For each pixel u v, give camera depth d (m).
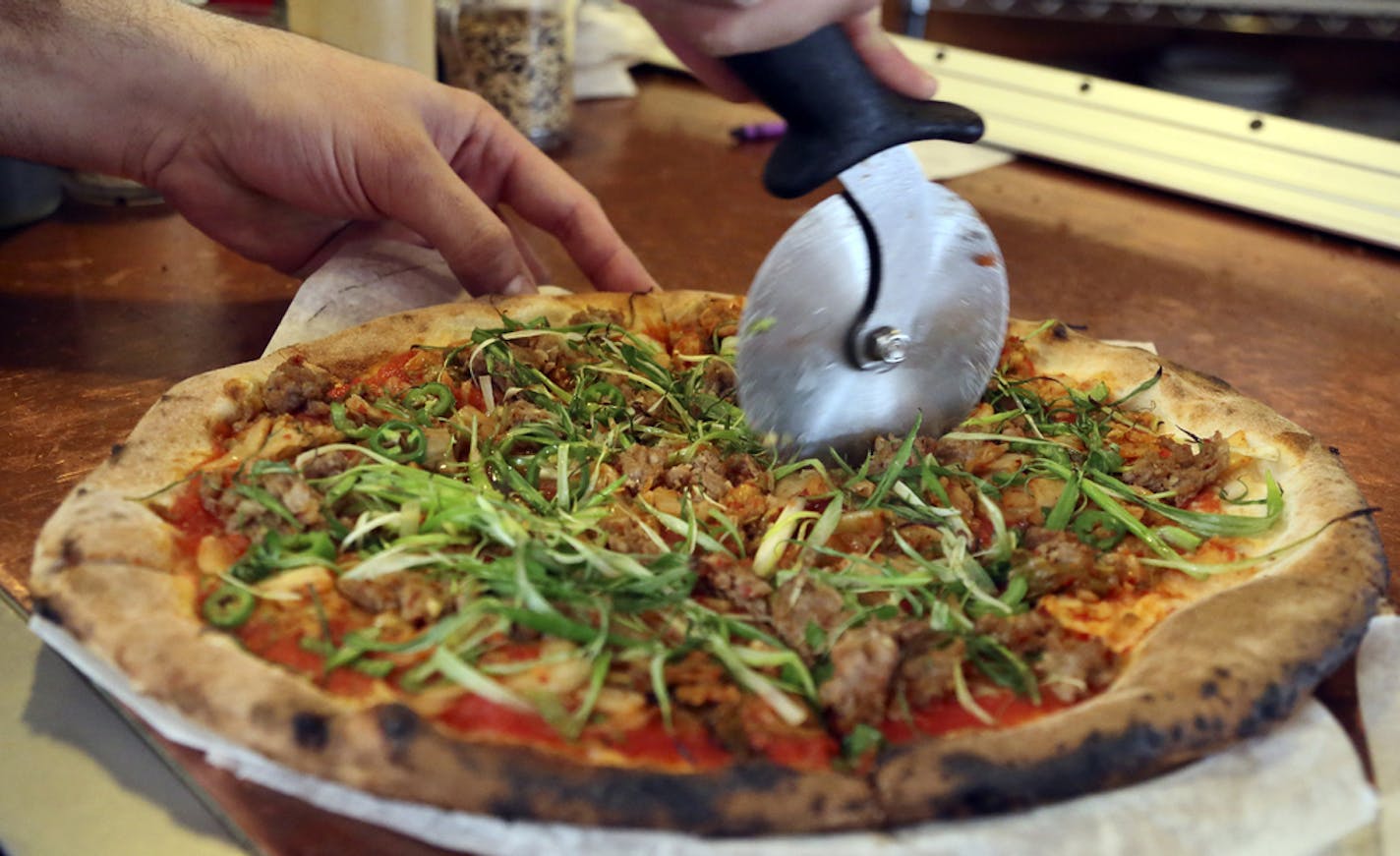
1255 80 1.14
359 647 0.45
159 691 0.43
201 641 0.45
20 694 0.47
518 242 0.76
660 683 0.45
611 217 0.87
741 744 0.44
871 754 0.43
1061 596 0.51
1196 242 0.89
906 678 0.46
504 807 0.41
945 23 1.36
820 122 0.47
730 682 0.46
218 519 0.51
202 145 0.68
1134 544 0.54
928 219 0.52
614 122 1.11
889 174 0.51
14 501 0.55
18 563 0.52
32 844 0.42
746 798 0.42
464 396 0.59
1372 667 0.49
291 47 0.68
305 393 0.57
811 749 0.44
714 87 0.55
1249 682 0.45
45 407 0.62
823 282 0.52
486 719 0.44
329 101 0.66
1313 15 1.13
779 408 0.53
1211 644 0.46
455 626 0.46
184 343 0.68
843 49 0.46
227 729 0.43
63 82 0.66
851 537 0.52
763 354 0.52
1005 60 1.10
